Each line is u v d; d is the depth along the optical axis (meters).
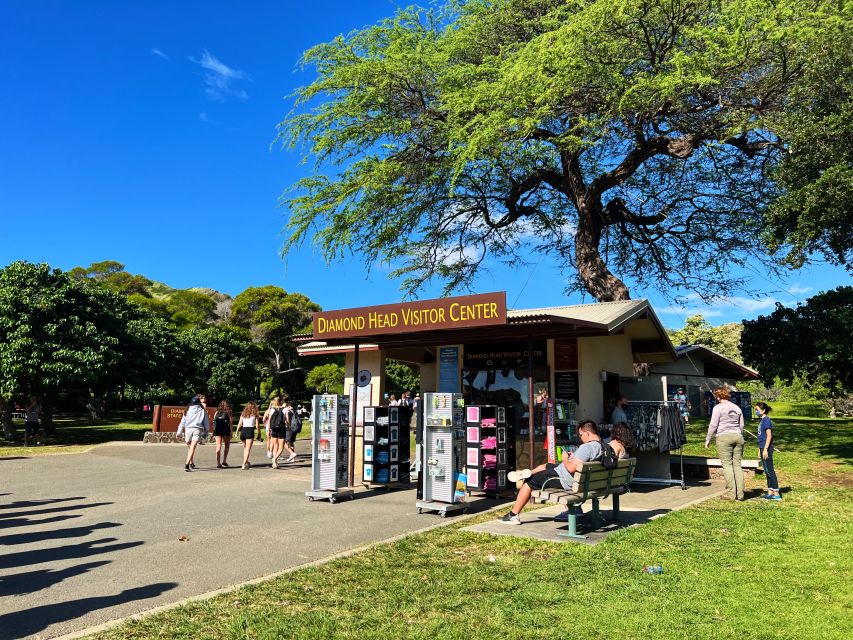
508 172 22.06
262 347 53.69
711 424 10.12
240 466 15.48
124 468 14.83
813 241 12.95
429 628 4.22
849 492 10.14
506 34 20.50
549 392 11.85
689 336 48.28
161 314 58.25
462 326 9.50
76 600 4.90
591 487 7.27
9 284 24.45
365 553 6.29
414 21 22.08
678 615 4.46
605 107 17.44
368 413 11.29
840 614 4.50
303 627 4.23
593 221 23.33
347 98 20.36
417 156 21.33
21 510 8.99
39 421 26.45
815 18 14.01
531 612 4.53
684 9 16.44
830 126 12.14
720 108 17.41
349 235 21.84
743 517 8.17
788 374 19.66
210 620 4.39
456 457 8.82
